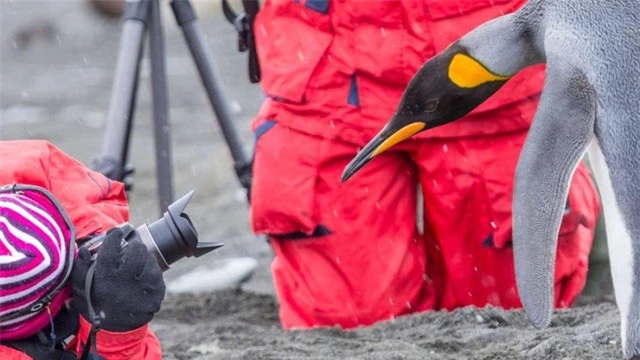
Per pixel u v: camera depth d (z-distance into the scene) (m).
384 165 6.57
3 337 4.06
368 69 6.21
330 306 6.59
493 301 6.66
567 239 6.46
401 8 6.10
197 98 20.67
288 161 6.54
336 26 6.31
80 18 31.03
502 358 5.45
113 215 4.45
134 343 4.07
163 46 7.48
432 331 6.10
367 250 6.57
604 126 4.52
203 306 7.88
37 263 3.84
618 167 4.53
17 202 3.91
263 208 6.66
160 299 3.91
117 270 3.83
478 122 6.28
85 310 3.97
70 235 4.02
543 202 4.55
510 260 6.54
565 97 4.55
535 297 4.51
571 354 5.29
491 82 5.10
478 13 6.05
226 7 7.06
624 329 4.69
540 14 4.86
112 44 28.20
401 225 6.69
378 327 6.36
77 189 4.38
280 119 6.58
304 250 6.69
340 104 6.35
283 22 6.52
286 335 6.41
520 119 6.27
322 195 6.56
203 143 16.66
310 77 6.38
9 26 29.84
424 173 6.50
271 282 9.02
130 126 7.24
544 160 4.57
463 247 6.60
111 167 7.02
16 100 21.25
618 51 4.53
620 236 4.61
